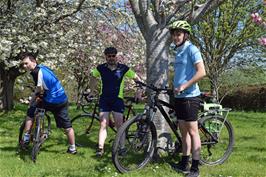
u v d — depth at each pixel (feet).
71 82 67.62
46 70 20.08
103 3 45.34
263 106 68.39
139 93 20.85
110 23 48.49
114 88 20.17
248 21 52.47
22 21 42.34
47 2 43.91
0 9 43.96
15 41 40.96
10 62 41.19
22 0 43.88
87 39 48.03
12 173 16.96
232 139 20.40
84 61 54.29
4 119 37.63
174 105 17.60
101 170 17.63
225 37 53.11
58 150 21.93
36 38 42.22
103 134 20.16
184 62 16.79
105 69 20.40
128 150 17.60
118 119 20.22
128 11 47.47
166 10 19.92
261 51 58.44
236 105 70.74
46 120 21.74
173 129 18.78
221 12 53.01
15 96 63.57
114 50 20.11
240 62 60.75
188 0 19.67
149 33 20.06
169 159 19.39
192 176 16.98
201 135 19.60
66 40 44.80
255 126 36.91
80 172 17.33
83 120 25.22
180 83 16.85
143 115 17.72
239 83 65.92
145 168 17.90
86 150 21.98
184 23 16.85
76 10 42.06
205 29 52.26
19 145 21.72
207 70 51.98
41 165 18.54
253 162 20.29
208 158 19.72
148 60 20.08
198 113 18.81
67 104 20.80
